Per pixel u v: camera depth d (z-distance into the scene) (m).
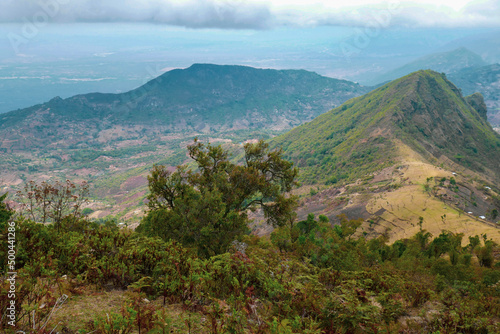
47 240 7.14
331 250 15.88
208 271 6.47
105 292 5.27
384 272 11.94
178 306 5.25
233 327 4.23
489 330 6.55
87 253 6.61
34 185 9.73
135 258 6.40
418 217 108.88
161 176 16.72
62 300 4.31
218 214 13.48
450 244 48.53
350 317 5.12
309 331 4.30
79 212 10.78
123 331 3.64
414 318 7.05
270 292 5.88
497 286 13.76
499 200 132.88
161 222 13.74
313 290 6.25
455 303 8.29
